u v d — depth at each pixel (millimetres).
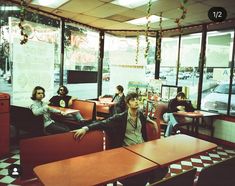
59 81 6430
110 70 7289
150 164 2025
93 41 7184
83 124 4910
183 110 5660
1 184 3146
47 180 1669
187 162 4414
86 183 1641
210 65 6094
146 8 4785
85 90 7676
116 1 4465
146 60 7105
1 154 4059
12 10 5012
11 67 5082
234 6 4477
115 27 6797
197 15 5176
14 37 5031
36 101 4367
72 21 6258
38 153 2264
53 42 6047
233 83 5570
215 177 1710
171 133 5430
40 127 4219
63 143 2453
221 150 5273
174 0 4207
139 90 6836
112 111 6016
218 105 6242
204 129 6156
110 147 2809
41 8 5242
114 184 2631
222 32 5773
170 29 6688
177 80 6883
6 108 4074
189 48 6586
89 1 4543
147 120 3176
